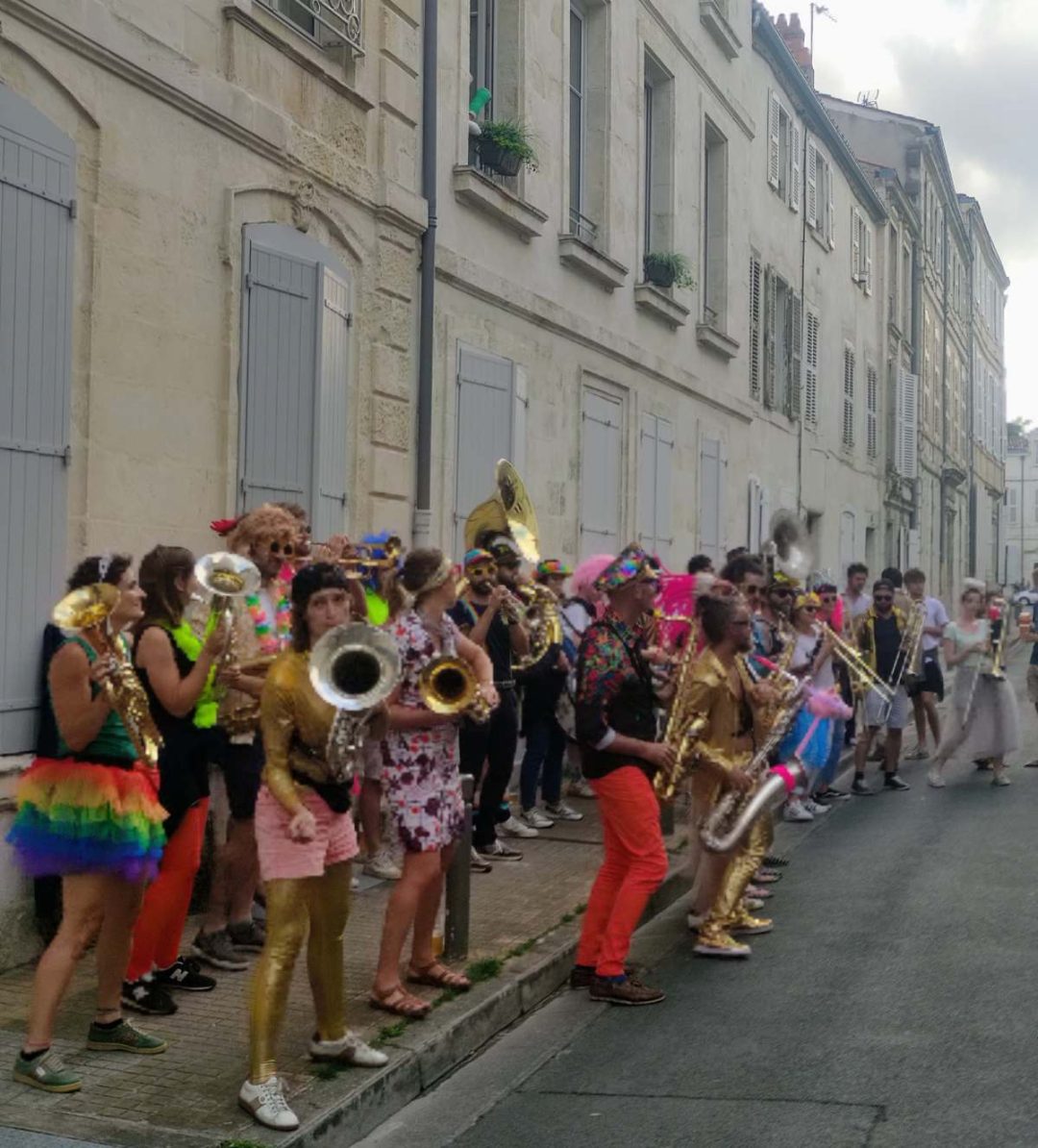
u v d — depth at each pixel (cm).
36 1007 441
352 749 439
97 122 643
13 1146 396
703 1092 472
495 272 1084
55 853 441
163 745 490
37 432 600
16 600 587
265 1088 421
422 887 529
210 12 733
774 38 1872
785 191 2031
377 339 903
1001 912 710
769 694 656
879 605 1125
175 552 518
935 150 3434
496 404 1077
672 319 1486
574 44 1297
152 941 518
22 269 590
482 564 753
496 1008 550
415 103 952
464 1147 435
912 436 3038
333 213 847
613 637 591
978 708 1142
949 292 3900
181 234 705
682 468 1563
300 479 806
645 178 1473
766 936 685
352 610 636
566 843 855
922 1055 500
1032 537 7812
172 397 699
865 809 1050
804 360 2172
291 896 435
